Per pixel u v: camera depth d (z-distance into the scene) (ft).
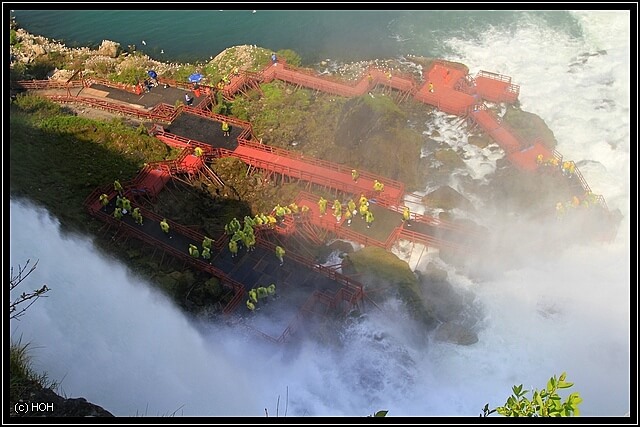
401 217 159.94
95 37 243.19
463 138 189.37
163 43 240.94
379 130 178.70
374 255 148.46
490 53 232.32
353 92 203.10
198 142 178.40
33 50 224.33
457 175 176.96
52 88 202.90
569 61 225.35
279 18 253.85
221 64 222.89
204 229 156.66
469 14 252.42
